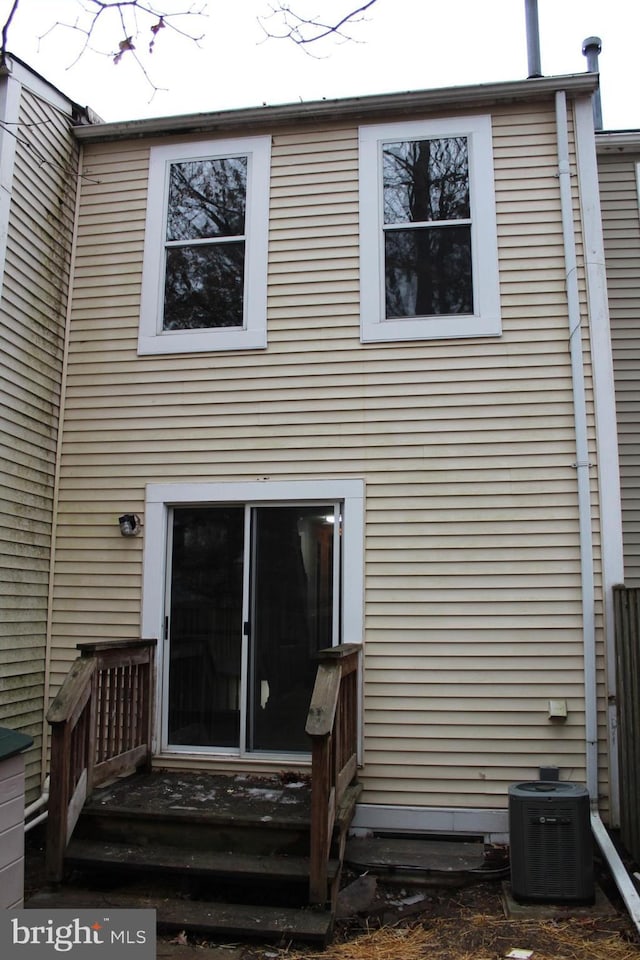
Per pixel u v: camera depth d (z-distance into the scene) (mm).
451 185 5922
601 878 4680
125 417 6043
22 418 5566
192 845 4469
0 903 3059
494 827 5098
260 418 5844
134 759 5309
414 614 5410
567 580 5312
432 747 5246
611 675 5141
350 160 6051
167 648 5738
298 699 5492
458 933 4031
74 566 5922
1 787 3076
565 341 5574
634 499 6691
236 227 6184
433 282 5836
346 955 3789
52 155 6043
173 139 6359
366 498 5598
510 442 5516
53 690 5781
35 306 5762
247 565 5707
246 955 3783
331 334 5848
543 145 5836
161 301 6168
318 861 4066
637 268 6996
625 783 4816
